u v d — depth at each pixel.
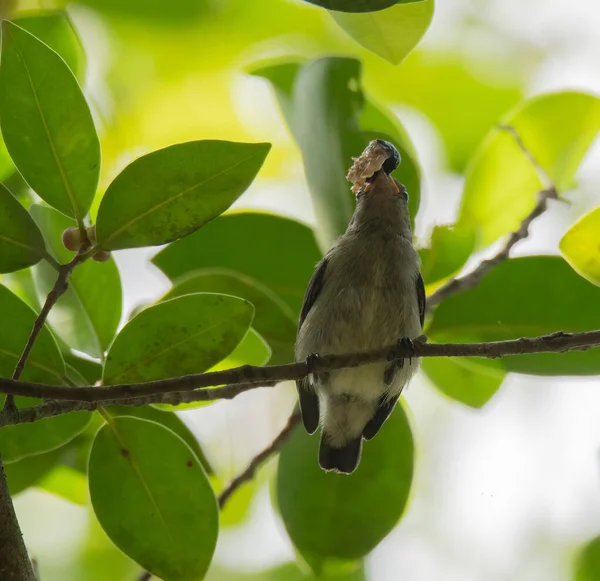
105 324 8.89
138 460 7.80
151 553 7.79
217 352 7.56
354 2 6.54
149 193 6.98
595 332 7.35
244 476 9.57
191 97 14.25
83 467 9.60
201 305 7.41
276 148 14.34
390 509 9.62
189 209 7.06
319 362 8.00
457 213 10.59
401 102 14.66
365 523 9.55
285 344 9.59
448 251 10.38
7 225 6.91
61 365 7.55
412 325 10.10
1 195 6.89
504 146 10.64
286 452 9.84
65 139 7.15
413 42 7.83
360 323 10.12
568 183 10.91
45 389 6.41
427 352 7.45
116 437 7.78
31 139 7.12
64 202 7.20
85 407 7.20
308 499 9.62
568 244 7.95
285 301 10.17
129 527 7.79
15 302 7.43
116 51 13.84
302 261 10.05
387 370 10.23
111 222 6.99
